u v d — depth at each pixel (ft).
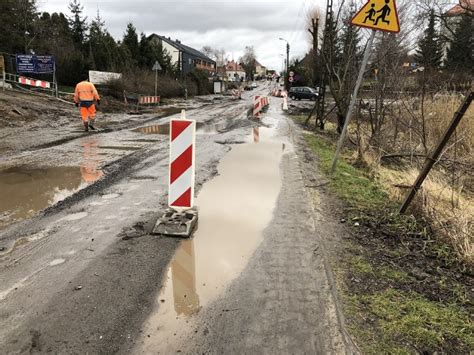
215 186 21.33
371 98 38.65
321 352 8.66
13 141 32.83
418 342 9.12
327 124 57.06
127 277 11.55
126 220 15.90
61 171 23.41
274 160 28.68
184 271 12.03
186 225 14.85
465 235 14.61
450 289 11.69
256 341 8.96
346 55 46.70
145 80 104.58
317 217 17.21
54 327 9.20
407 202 17.80
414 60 51.26
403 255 13.91
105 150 30.25
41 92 67.62
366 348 8.82
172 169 15.65
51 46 91.35
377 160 28.58
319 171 25.80
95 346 8.64
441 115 33.86
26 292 10.57
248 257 13.12
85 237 14.20
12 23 87.92
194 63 265.75
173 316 9.78
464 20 74.54
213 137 38.88
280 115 68.13
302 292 11.05
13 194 18.88
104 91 81.56
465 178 25.89
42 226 15.07
